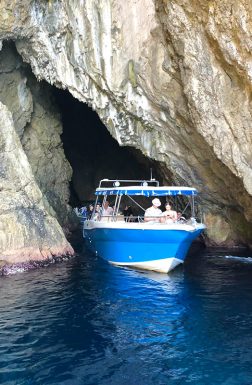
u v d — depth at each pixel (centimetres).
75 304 827
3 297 873
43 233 1240
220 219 1503
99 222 1216
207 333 679
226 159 1117
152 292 918
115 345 634
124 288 957
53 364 573
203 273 1118
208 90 1065
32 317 751
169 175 1523
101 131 2533
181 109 1204
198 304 830
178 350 618
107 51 1224
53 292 916
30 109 1573
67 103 2275
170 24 1062
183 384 525
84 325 711
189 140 1268
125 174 2506
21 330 688
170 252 1097
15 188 1209
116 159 2547
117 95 1291
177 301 852
